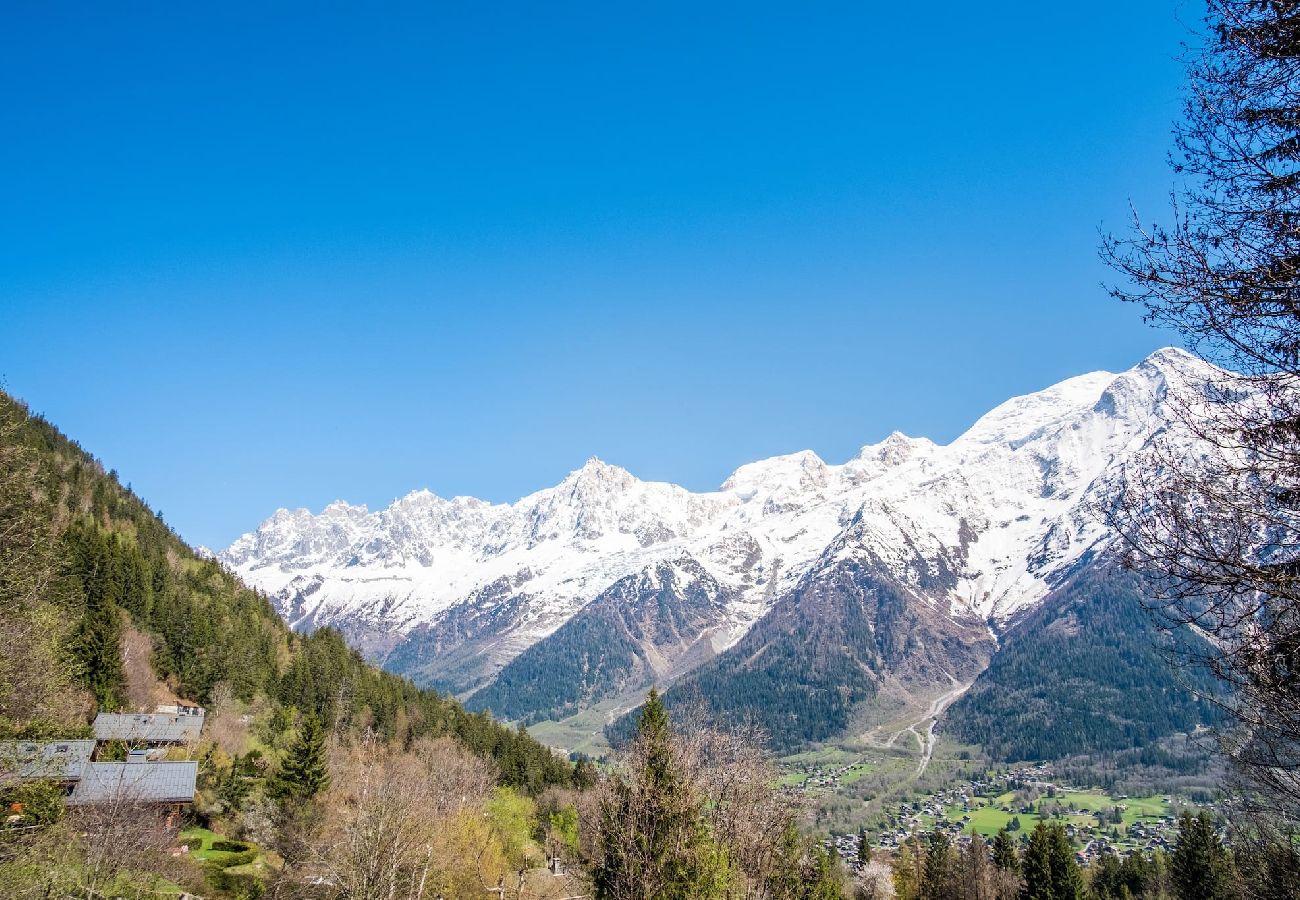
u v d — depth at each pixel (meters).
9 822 37.94
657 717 49.81
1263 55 12.86
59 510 129.12
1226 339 13.38
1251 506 13.21
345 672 160.00
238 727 117.12
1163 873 116.12
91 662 96.94
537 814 106.94
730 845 51.12
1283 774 19.62
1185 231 13.54
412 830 59.62
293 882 64.88
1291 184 12.86
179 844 67.44
